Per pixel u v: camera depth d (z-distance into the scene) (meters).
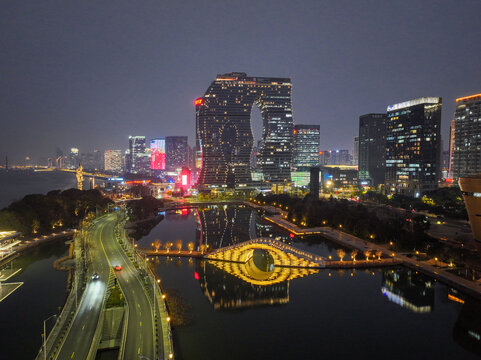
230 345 103.62
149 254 198.38
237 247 187.25
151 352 87.62
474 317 125.38
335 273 170.88
